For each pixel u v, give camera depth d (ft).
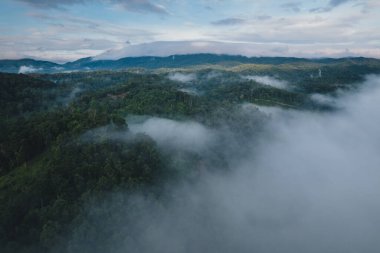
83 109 623.77
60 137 414.00
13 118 567.18
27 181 352.90
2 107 626.23
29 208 322.75
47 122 456.04
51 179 344.49
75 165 367.04
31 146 424.46
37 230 305.73
